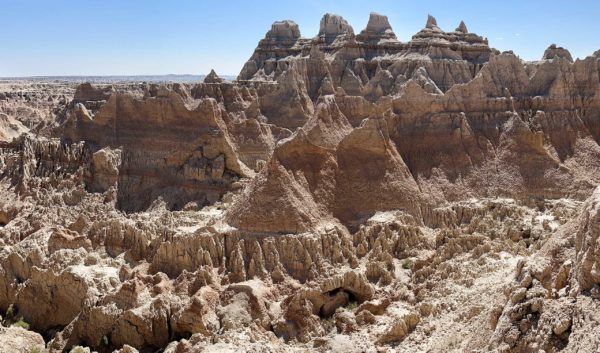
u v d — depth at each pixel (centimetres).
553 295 2386
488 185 5384
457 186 5284
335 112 5281
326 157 4875
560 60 6353
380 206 4809
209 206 5709
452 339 2950
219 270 4228
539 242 4150
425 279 4044
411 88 5647
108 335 3834
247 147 6475
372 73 8788
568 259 2527
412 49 8644
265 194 4503
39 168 7088
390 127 5381
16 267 4675
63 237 4881
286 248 4262
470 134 5597
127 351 3484
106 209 6075
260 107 7588
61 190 6481
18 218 6175
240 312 3747
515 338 2295
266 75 10019
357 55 9025
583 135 6066
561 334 2195
